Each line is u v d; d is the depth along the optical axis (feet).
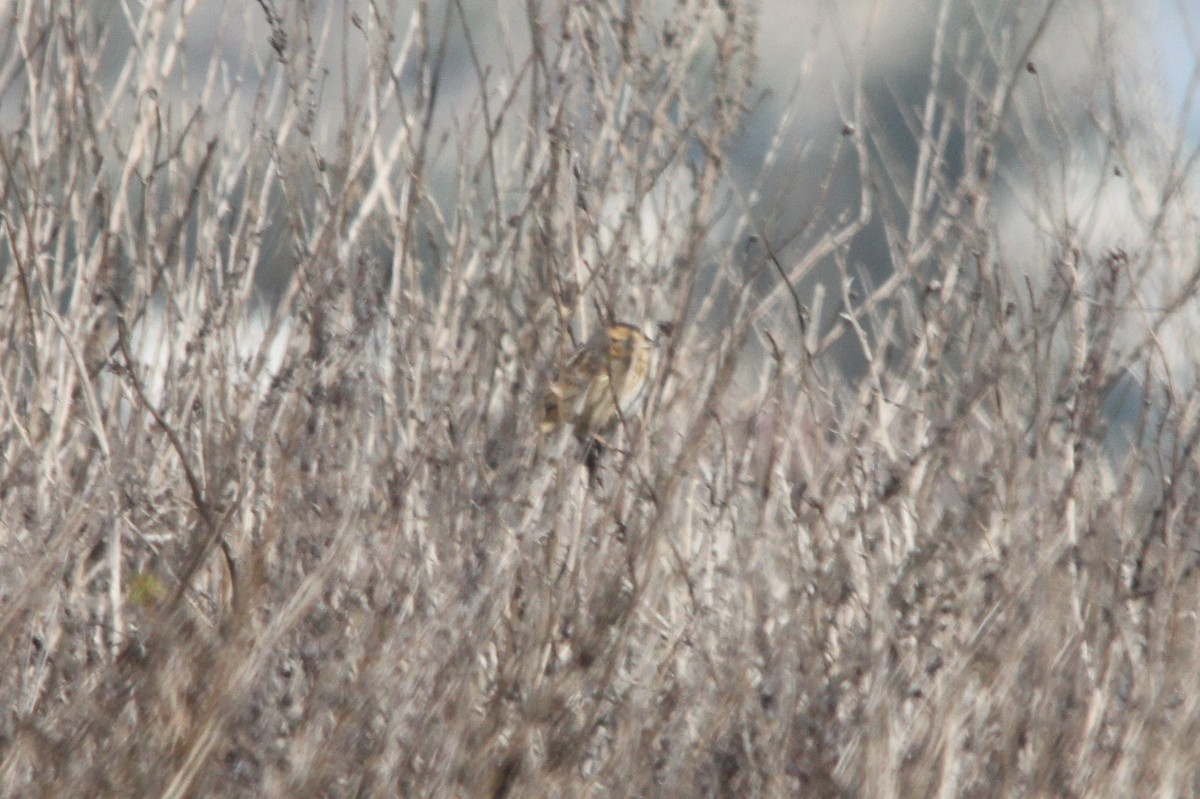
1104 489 38.22
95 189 36.70
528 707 30.53
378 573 32.09
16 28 37.73
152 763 29.35
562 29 36.65
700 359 39.11
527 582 32.81
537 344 35.63
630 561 31.76
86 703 30.73
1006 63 39.40
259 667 29.45
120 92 38.83
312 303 34.53
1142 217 39.55
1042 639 33.55
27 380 39.73
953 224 38.27
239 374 35.60
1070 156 40.75
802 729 31.99
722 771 31.53
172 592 32.01
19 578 32.32
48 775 29.76
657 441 35.19
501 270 34.96
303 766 29.45
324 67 37.06
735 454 35.76
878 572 33.91
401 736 30.37
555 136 34.65
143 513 34.96
